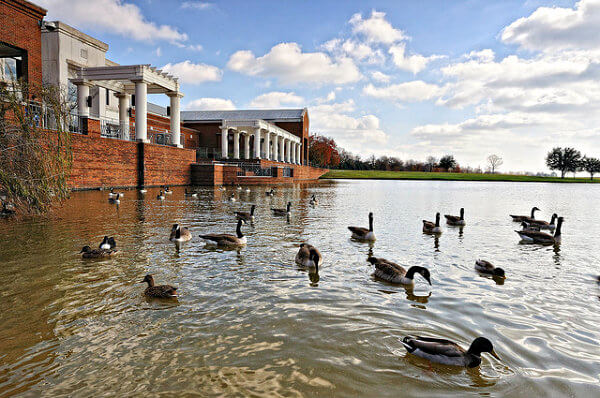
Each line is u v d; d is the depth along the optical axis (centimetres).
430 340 507
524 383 437
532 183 8650
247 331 554
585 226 1741
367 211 2144
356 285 766
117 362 468
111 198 2153
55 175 1466
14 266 849
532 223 1659
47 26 3100
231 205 2278
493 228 1593
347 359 484
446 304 671
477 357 470
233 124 5781
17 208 1459
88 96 3347
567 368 470
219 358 480
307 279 798
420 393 417
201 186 4084
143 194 2747
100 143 2802
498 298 707
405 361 482
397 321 596
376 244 1182
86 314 603
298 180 7069
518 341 538
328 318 602
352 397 408
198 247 1079
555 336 555
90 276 788
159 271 834
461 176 10444
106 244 984
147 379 434
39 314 601
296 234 1330
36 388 413
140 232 1277
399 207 2431
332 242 1198
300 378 440
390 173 11294
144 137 3350
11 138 1362
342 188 4841
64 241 1102
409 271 761
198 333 545
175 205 2169
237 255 993
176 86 3925
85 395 403
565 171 12619
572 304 683
